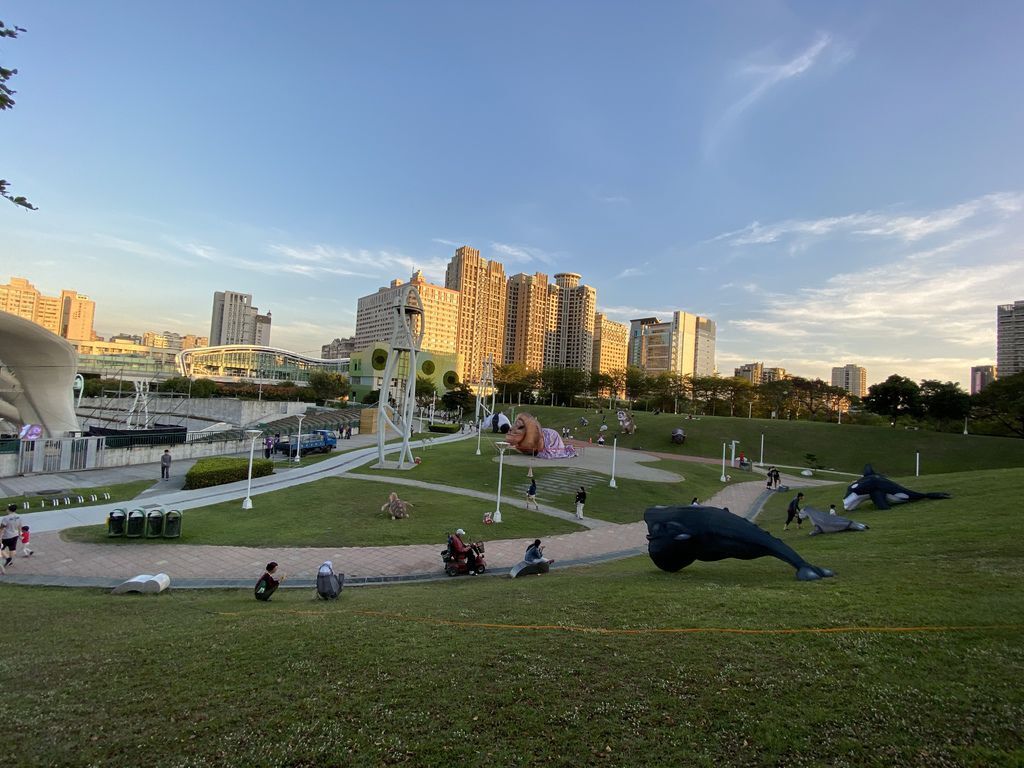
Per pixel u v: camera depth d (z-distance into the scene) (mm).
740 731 5930
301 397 106062
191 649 8555
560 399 130125
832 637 8148
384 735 5980
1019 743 5477
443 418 108250
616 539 22500
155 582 14125
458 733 5984
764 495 37281
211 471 29875
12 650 8977
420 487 30875
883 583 11055
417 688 7008
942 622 8516
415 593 13688
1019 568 11680
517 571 16203
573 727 6086
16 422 46656
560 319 199250
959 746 5477
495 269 187625
